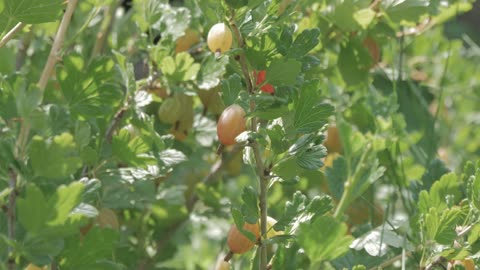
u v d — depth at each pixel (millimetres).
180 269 1083
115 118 774
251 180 1156
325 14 897
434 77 1268
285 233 666
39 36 995
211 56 815
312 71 862
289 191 981
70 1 697
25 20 663
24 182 604
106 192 789
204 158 1060
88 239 622
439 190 733
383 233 758
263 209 661
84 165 728
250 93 670
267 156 674
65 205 569
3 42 686
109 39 1021
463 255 694
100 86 670
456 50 1274
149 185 836
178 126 890
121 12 1060
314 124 659
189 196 1037
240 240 669
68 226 579
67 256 624
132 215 966
